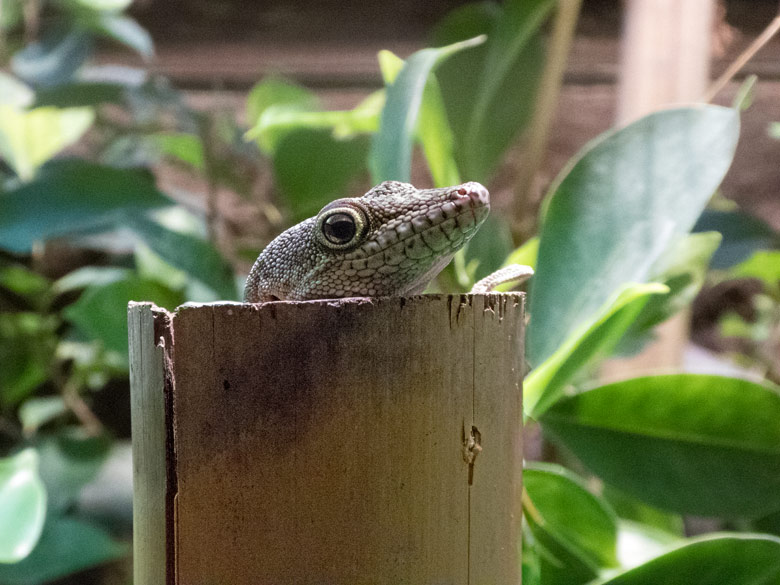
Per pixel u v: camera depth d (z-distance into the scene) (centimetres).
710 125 44
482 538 37
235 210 93
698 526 63
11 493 46
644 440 44
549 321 43
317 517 36
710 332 106
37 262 91
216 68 93
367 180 88
